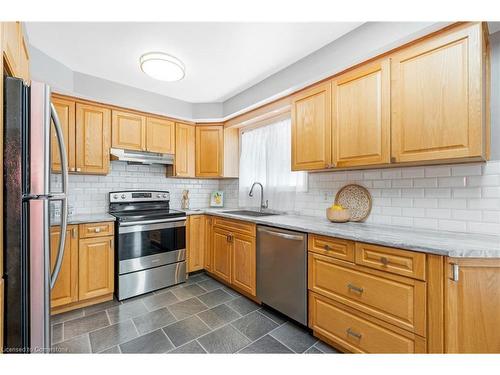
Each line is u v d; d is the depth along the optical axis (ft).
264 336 5.88
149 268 8.45
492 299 3.69
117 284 7.88
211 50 6.40
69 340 5.65
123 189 9.92
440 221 5.31
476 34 4.07
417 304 4.01
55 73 6.81
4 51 3.15
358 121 5.67
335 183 7.40
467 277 3.70
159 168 10.94
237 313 7.01
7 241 3.15
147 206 10.27
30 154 3.38
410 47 4.86
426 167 5.52
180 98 9.95
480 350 3.68
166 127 10.09
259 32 5.65
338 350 5.33
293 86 7.04
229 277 8.66
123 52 6.47
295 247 6.19
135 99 8.79
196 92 9.34
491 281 3.69
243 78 8.09
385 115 5.18
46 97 3.52
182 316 6.81
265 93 8.07
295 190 8.70
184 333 5.98
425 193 5.53
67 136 7.70
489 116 4.70
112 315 6.83
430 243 4.07
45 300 3.44
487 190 4.75
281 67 7.32
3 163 3.13
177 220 9.23
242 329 6.18
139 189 10.33
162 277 8.77
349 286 4.99
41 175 3.45
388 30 4.90
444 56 4.39
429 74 4.57
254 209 10.32
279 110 8.46
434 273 3.84
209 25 5.39
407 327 4.12
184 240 9.45
